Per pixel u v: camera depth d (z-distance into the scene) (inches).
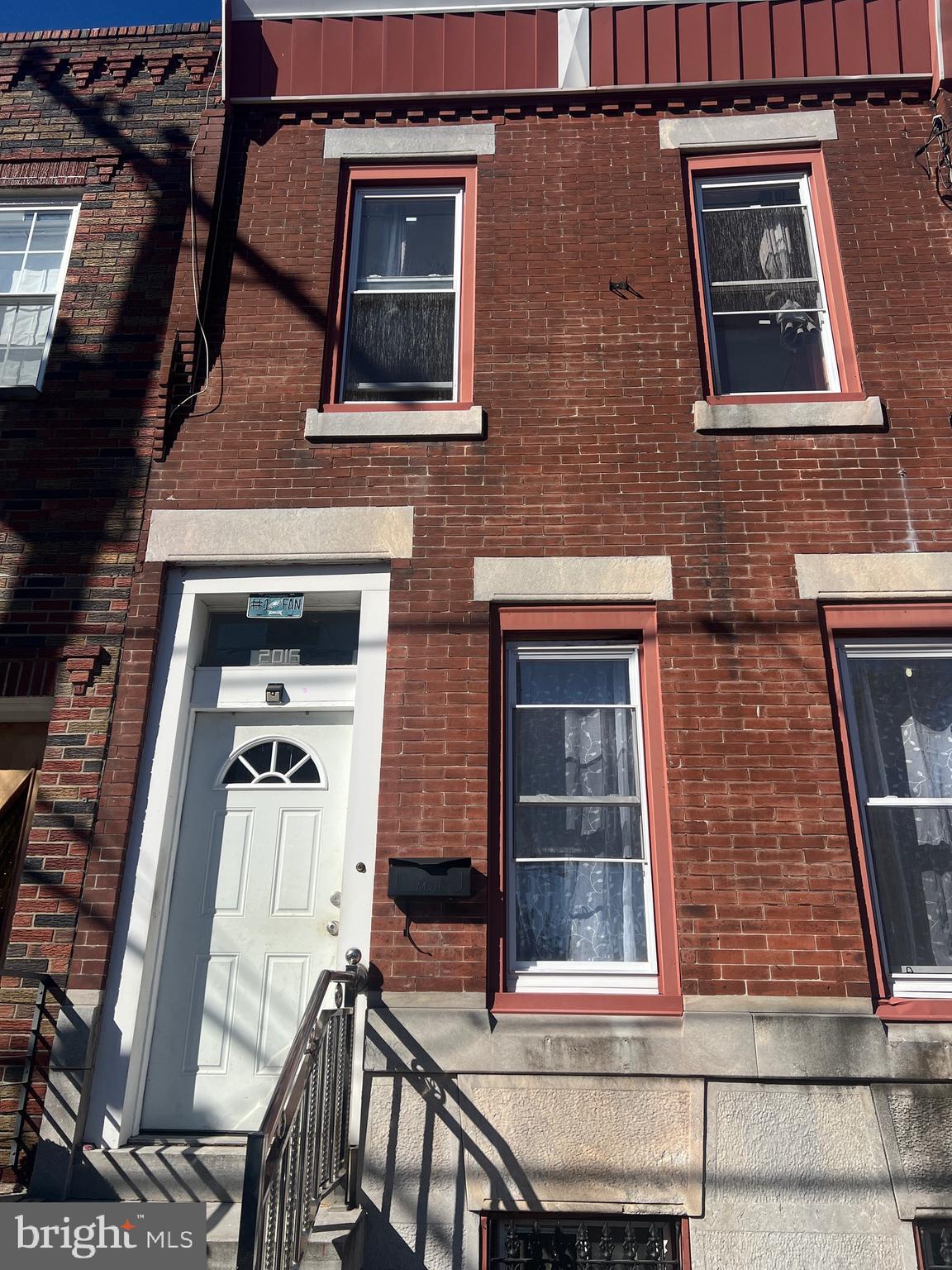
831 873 212.1
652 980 211.5
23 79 302.5
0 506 252.5
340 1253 170.7
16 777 243.4
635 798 227.3
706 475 246.8
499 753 227.1
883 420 248.8
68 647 237.5
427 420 253.6
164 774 228.2
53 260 286.7
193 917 225.8
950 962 212.8
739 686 227.3
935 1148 194.2
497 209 279.0
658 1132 196.7
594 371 259.4
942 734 229.8
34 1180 194.1
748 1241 189.2
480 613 236.1
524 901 221.8
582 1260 194.9
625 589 235.9
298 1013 218.2
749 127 284.0
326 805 233.0
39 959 211.9
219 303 272.7
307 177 287.4
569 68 290.5
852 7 288.8
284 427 257.3
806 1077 197.6
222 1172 194.5
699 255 278.2
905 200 274.5
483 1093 199.9
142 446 257.0
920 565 235.9
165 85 297.1
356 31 295.6
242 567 246.7
